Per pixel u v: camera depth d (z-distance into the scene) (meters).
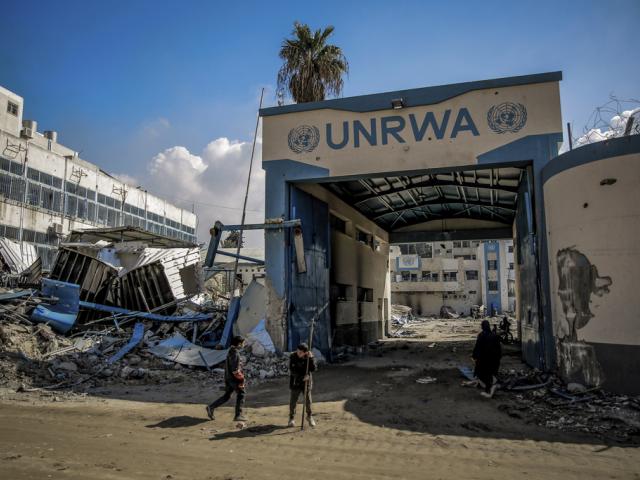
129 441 6.99
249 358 14.95
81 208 34.12
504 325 27.20
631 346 9.52
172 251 23.22
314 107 16.42
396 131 15.44
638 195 9.84
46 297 16.09
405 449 6.81
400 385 12.70
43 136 37.00
